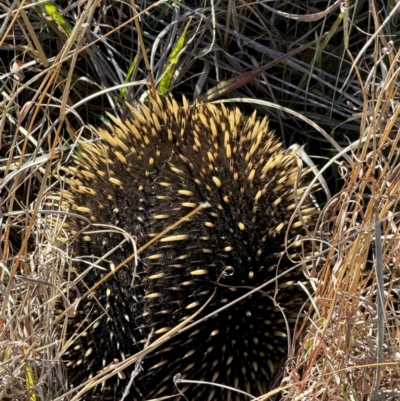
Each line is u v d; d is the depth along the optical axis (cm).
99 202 208
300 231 211
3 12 265
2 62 266
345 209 184
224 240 198
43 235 205
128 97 267
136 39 279
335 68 276
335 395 180
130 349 192
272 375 206
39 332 190
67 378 200
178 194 202
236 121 231
